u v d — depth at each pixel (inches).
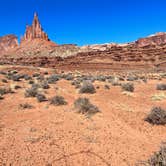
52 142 339.9
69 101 647.8
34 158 289.1
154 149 316.8
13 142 341.4
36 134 373.4
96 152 305.7
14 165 271.7
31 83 1198.3
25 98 716.7
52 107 571.8
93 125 418.0
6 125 429.1
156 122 435.2
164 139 358.0
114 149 315.6
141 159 284.5
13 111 542.3
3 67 2342.5
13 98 721.6
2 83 1149.1
